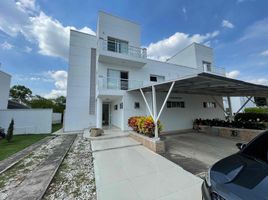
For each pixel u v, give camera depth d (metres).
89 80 13.52
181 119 12.29
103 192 3.05
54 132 12.41
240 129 8.44
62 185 3.47
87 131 11.37
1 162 5.07
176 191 3.02
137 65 12.64
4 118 11.59
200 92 11.81
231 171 1.99
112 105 14.67
